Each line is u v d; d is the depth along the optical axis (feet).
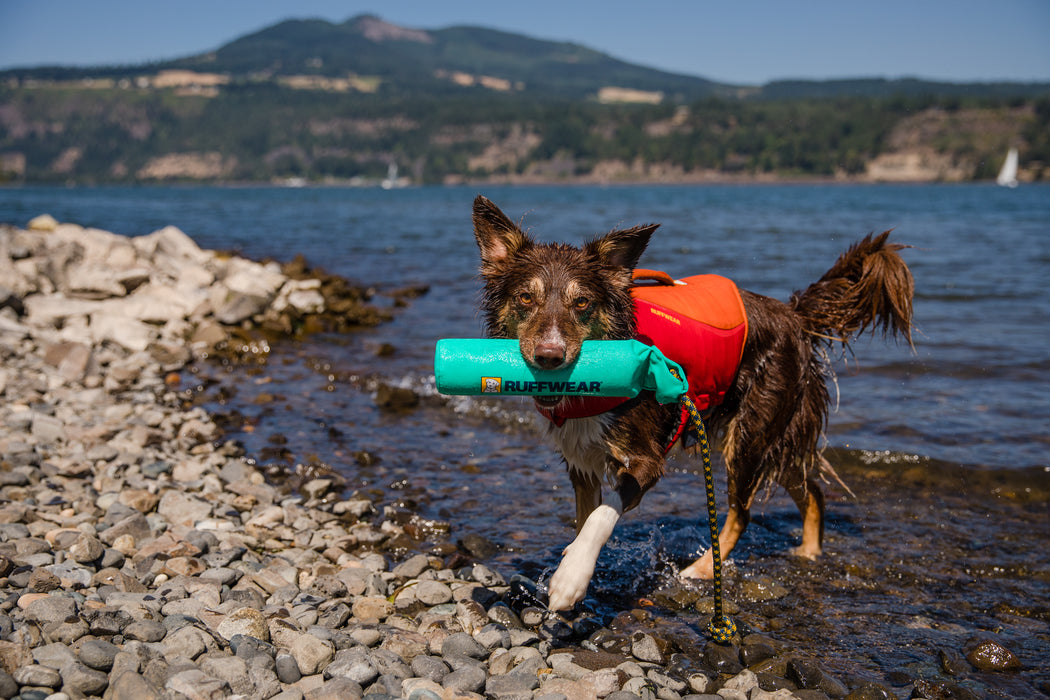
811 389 16.57
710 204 190.19
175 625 11.93
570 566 12.23
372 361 35.09
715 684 11.84
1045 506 19.62
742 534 18.45
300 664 11.35
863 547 17.47
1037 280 50.85
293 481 21.08
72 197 304.50
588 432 13.78
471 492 20.39
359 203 227.40
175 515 17.81
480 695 11.21
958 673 12.23
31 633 11.03
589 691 11.23
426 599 14.28
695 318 14.53
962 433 24.08
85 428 23.88
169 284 45.11
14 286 40.86
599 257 14.26
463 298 50.31
